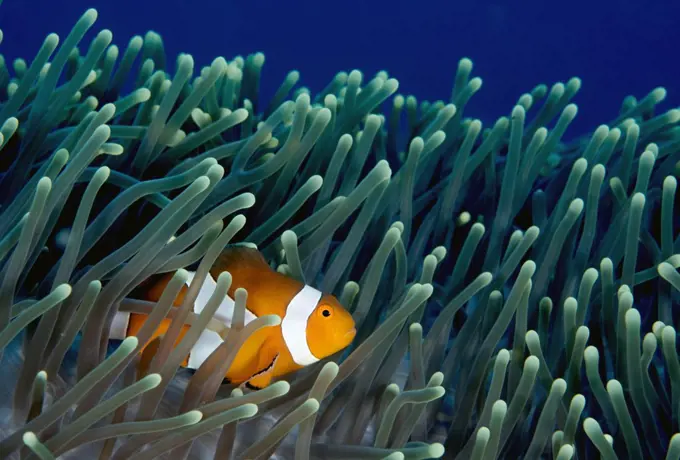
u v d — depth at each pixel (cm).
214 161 47
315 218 49
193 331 42
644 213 57
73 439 41
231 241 52
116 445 43
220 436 43
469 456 46
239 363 44
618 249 53
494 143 56
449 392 50
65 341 43
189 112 52
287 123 57
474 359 49
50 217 45
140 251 44
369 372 47
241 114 52
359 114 56
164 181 46
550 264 51
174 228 44
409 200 52
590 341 51
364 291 48
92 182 43
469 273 56
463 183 57
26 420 43
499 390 46
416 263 54
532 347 47
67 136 50
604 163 56
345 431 47
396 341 48
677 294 53
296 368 45
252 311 44
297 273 47
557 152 67
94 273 44
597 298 52
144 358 44
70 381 44
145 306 44
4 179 51
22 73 63
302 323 44
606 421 49
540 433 46
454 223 57
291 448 46
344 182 53
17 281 45
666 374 50
